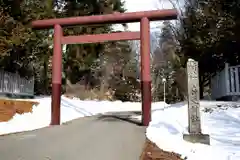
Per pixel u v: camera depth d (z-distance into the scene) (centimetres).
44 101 1678
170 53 3756
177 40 3052
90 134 1044
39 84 2520
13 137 1012
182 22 2861
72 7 2520
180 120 1066
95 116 1655
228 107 1240
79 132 1095
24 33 1544
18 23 1527
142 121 1248
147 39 1299
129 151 774
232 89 1636
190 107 828
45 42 1992
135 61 4022
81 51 2605
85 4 2555
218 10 2092
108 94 3278
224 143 771
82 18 1370
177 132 909
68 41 1388
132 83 3709
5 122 1233
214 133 877
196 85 841
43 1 1777
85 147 831
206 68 2366
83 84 2952
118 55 3569
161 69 4131
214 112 1168
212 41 2120
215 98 2075
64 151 789
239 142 773
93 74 3061
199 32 2250
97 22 1357
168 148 764
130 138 941
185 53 2555
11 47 1577
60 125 1311
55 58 1388
